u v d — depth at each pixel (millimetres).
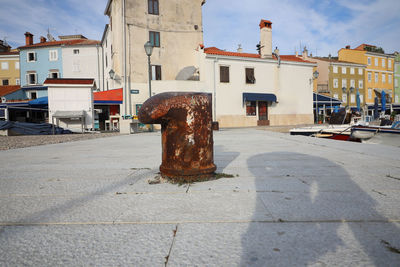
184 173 2525
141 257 1154
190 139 2547
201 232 1401
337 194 2049
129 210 1755
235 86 22906
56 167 3506
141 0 20547
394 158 3873
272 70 24438
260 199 1954
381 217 1562
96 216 1648
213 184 2453
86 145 7133
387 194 2035
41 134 13109
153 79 21219
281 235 1349
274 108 24719
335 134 10289
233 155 4453
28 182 2617
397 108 39094
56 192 2229
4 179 2770
